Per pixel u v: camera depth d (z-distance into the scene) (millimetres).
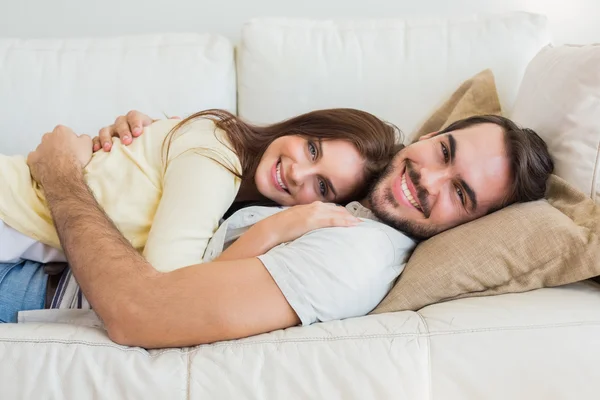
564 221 924
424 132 1369
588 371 792
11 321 1026
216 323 822
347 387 778
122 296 829
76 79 1402
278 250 926
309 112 1288
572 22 1668
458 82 1404
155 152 1146
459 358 800
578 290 916
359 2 1663
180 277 851
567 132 1067
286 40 1431
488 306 870
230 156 1128
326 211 1021
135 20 1666
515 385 792
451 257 949
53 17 1654
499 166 1070
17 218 1068
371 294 944
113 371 776
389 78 1414
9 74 1396
